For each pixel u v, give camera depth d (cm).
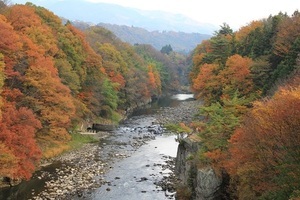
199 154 3462
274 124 2098
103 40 12662
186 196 3519
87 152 5353
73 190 3788
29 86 4528
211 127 3425
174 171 4544
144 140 6316
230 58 5388
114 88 8712
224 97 4647
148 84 12388
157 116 9088
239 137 2484
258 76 4806
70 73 5728
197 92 8450
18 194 3588
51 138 4791
